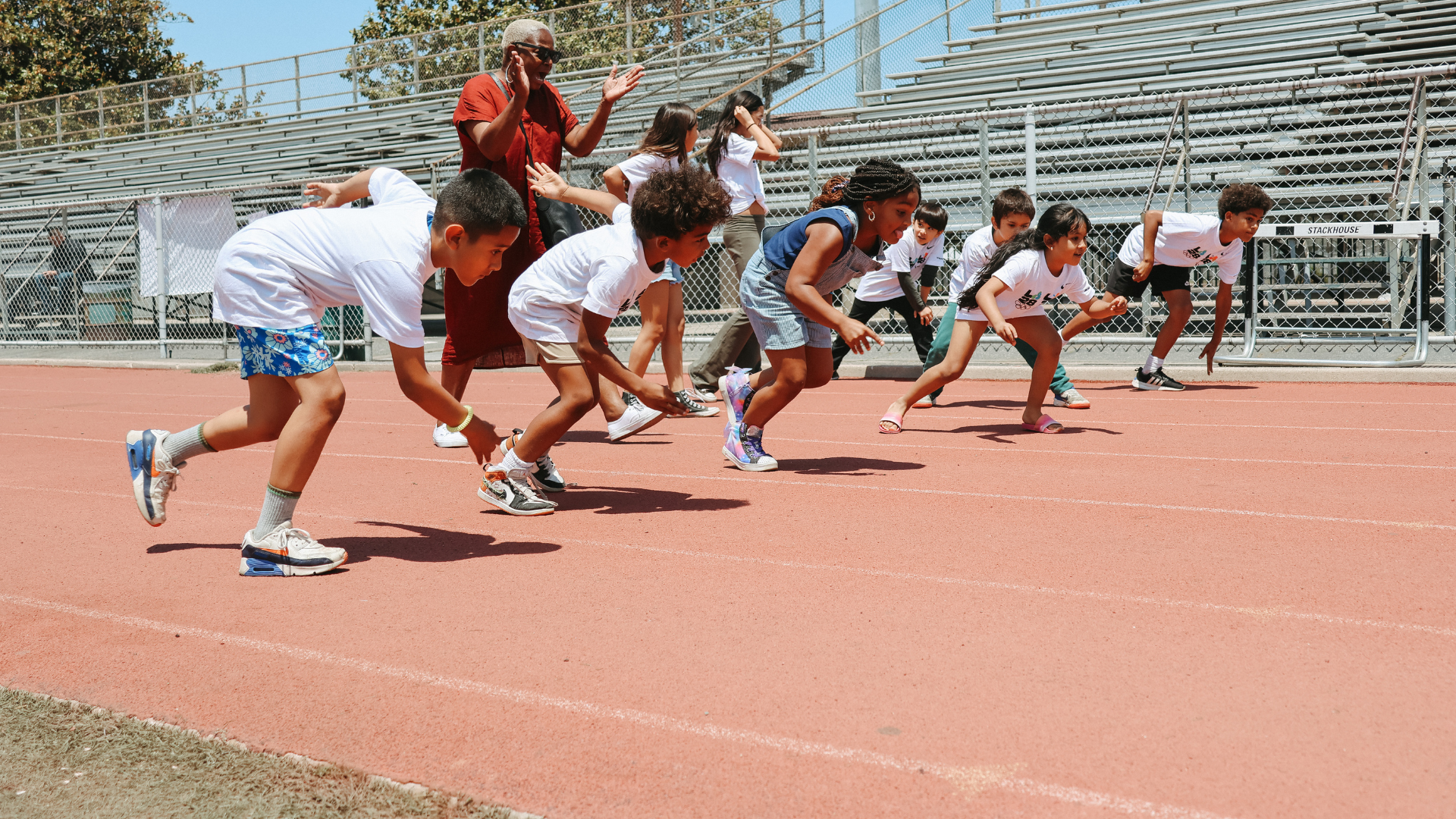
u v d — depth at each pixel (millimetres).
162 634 2992
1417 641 2729
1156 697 2428
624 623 3004
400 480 5188
